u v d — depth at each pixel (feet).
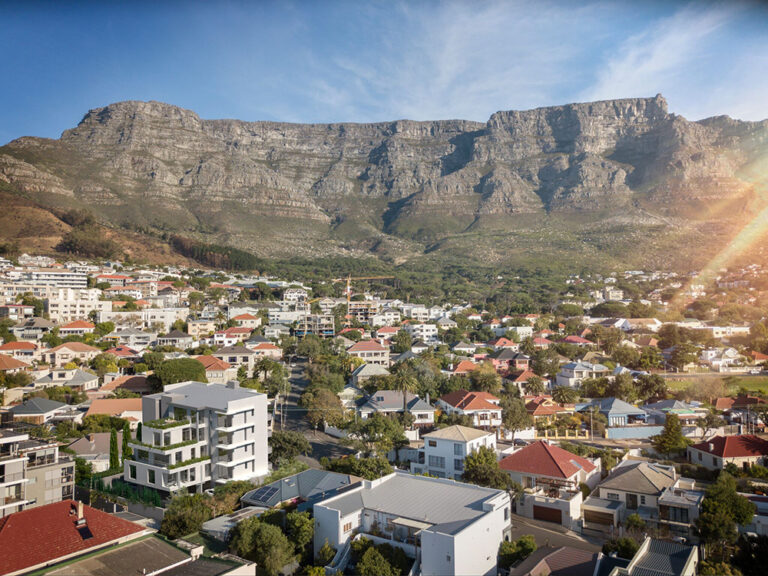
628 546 191.52
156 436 276.41
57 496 240.53
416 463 333.21
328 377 508.94
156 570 164.25
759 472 290.15
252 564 171.42
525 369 602.44
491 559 205.05
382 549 200.44
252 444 290.76
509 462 288.51
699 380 523.29
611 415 428.15
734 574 182.29
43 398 398.83
